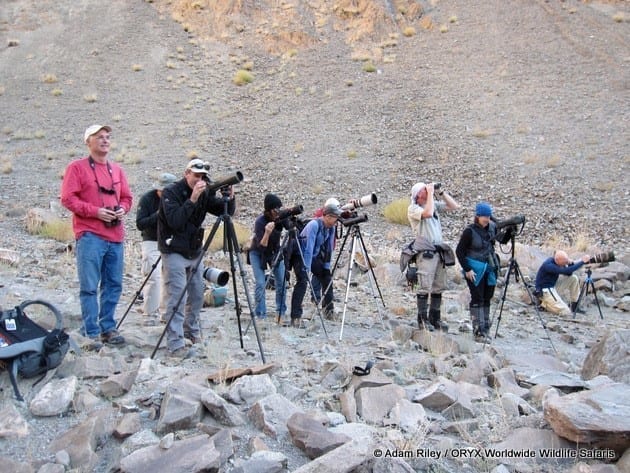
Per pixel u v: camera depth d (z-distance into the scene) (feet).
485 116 91.81
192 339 22.02
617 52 109.81
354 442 13.20
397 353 22.53
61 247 44.16
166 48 126.62
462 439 14.89
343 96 103.86
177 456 13.00
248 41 129.70
